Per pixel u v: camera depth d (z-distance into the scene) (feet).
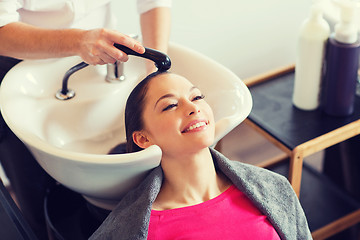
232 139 7.11
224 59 6.41
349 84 4.92
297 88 5.17
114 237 3.24
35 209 4.88
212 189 3.50
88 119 4.02
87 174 3.24
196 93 3.37
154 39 4.12
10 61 4.22
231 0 5.99
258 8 6.24
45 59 4.05
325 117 5.12
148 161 3.11
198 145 3.25
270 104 5.37
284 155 6.29
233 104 3.83
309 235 3.67
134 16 5.47
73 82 4.12
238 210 3.43
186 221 3.31
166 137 3.27
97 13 4.35
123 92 4.15
